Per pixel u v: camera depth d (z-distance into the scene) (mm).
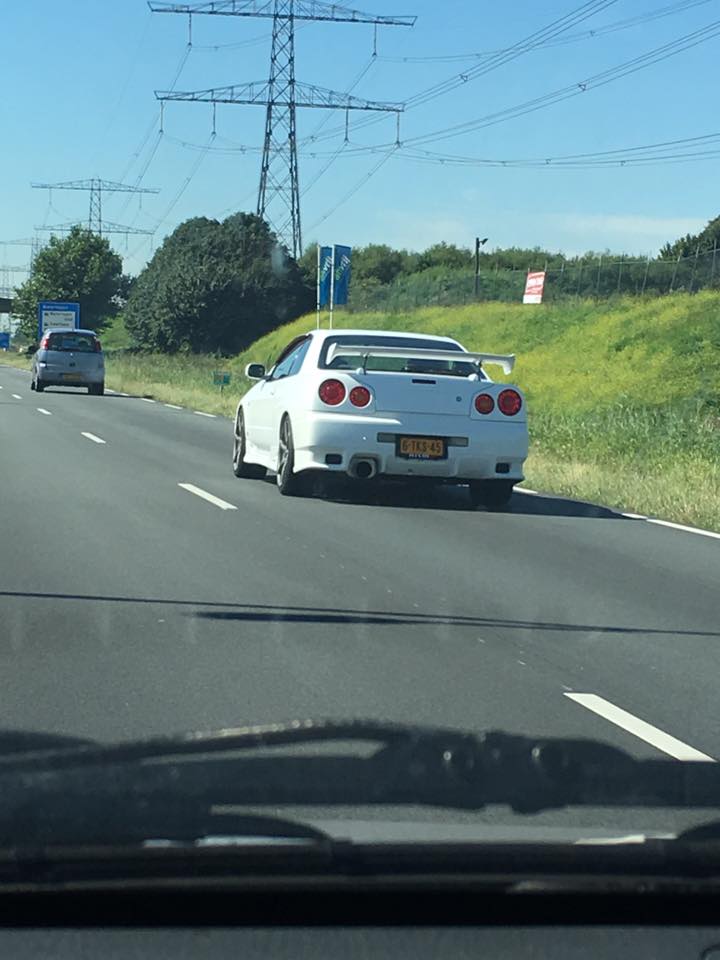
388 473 12688
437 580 8992
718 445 19562
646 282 53500
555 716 5750
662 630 7648
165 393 35000
